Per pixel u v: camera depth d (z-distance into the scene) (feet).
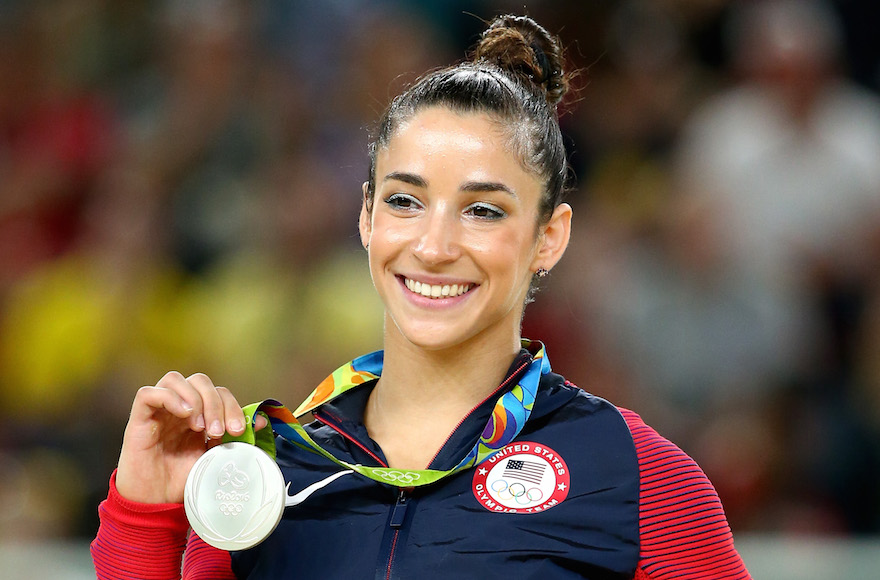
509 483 19.04
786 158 51.72
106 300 49.67
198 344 48.78
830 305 50.34
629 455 19.26
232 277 49.03
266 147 52.65
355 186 51.49
